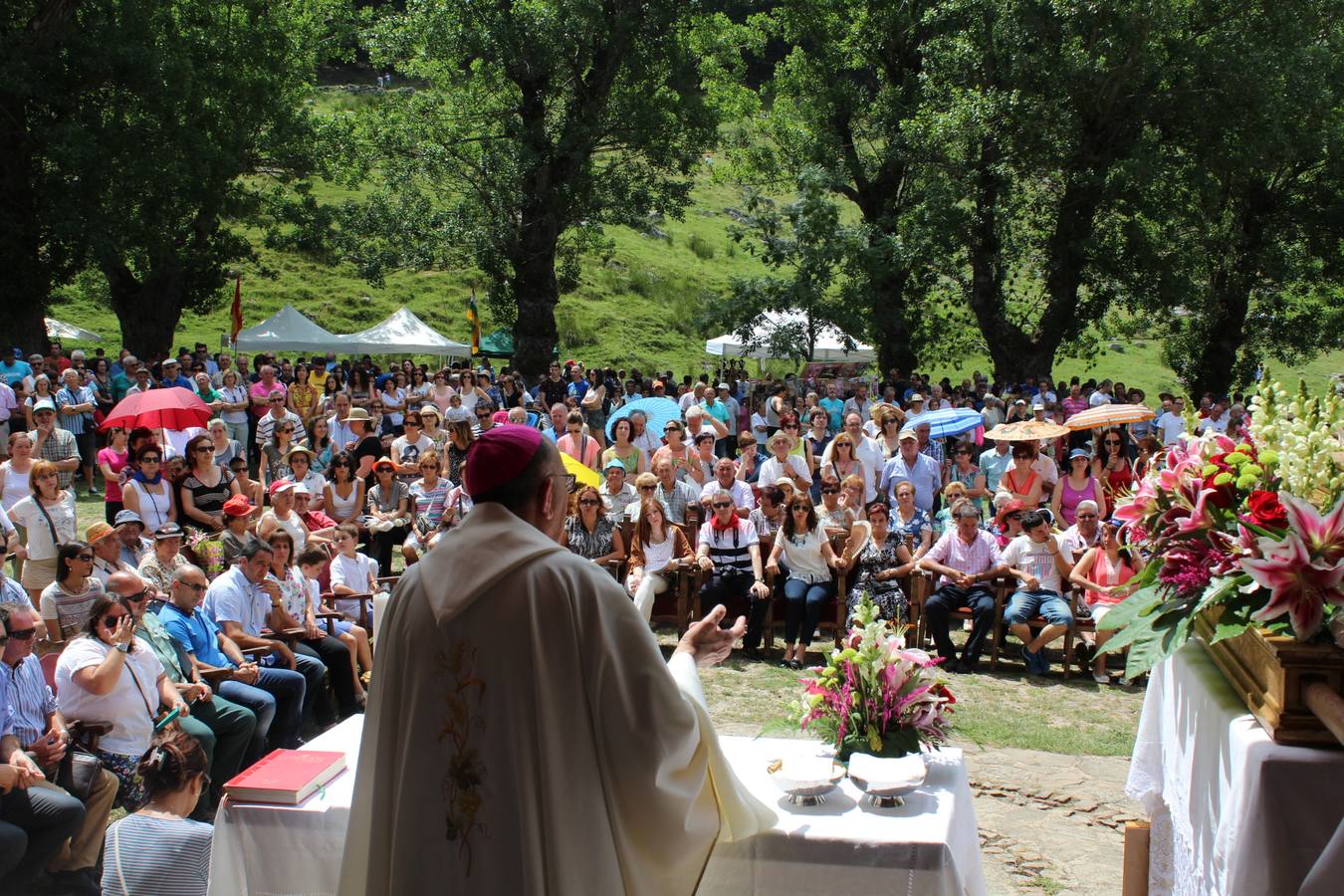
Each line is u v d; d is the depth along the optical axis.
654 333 36.62
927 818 3.20
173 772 4.05
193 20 25.16
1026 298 27.03
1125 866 3.67
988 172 24.92
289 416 13.12
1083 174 23.66
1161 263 24.38
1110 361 38.66
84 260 23.03
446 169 25.33
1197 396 27.69
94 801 5.33
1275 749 2.53
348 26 29.83
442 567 2.74
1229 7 24.12
